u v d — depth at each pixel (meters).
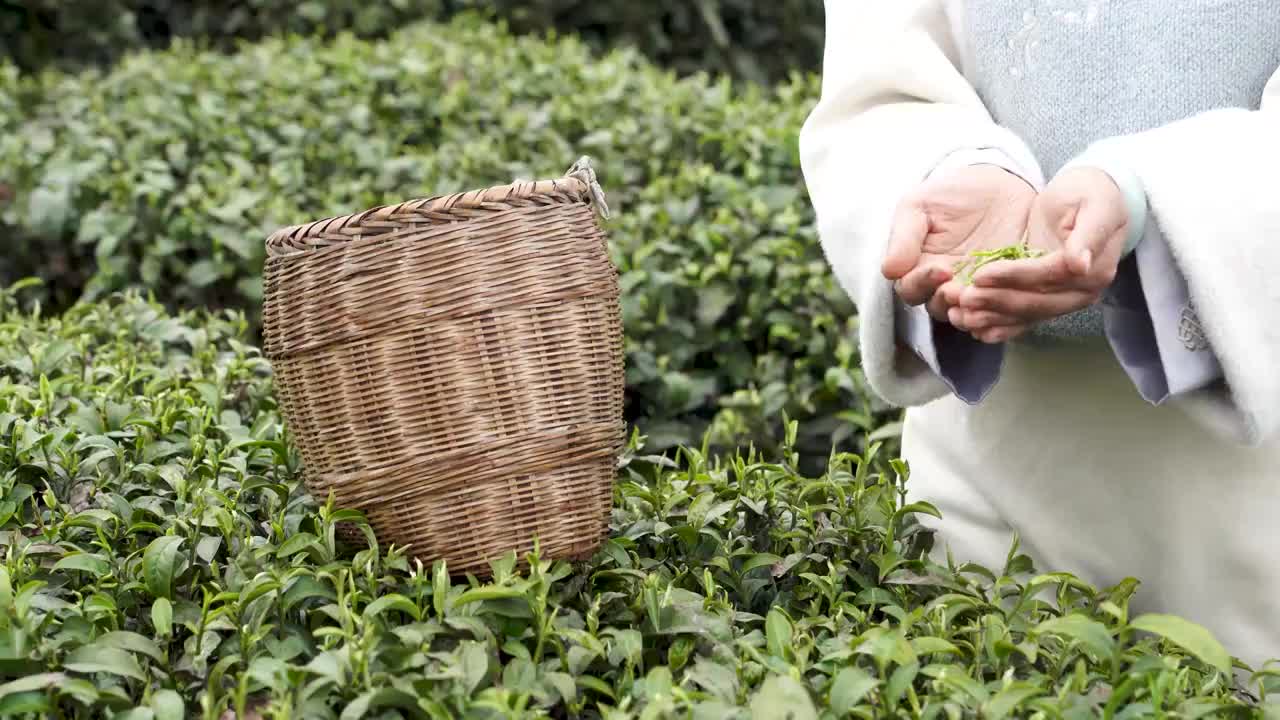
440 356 1.47
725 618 1.51
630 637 1.42
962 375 1.52
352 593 1.48
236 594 1.47
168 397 2.28
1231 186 1.33
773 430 3.18
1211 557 1.65
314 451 1.57
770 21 6.99
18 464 1.88
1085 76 1.57
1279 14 1.53
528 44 5.62
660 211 3.59
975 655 1.46
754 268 3.30
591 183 1.56
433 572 1.54
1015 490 1.78
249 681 1.39
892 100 1.72
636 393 3.35
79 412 2.06
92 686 1.30
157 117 4.43
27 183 3.95
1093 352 1.70
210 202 3.66
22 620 1.38
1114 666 1.34
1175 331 1.37
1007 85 1.64
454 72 5.02
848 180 1.62
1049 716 1.27
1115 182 1.34
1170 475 1.66
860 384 3.00
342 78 4.95
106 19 6.66
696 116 4.30
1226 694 1.44
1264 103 1.48
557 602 1.53
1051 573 1.64
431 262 1.47
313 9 6.59
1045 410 1.74
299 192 4.05
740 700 1.33
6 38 6.64
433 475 1.49
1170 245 1.33
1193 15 1.52
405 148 4.36
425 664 1.36
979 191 1.45
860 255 1.56
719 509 1.78
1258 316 1.34
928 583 1.65
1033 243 1.38
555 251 1.50
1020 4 1.60
